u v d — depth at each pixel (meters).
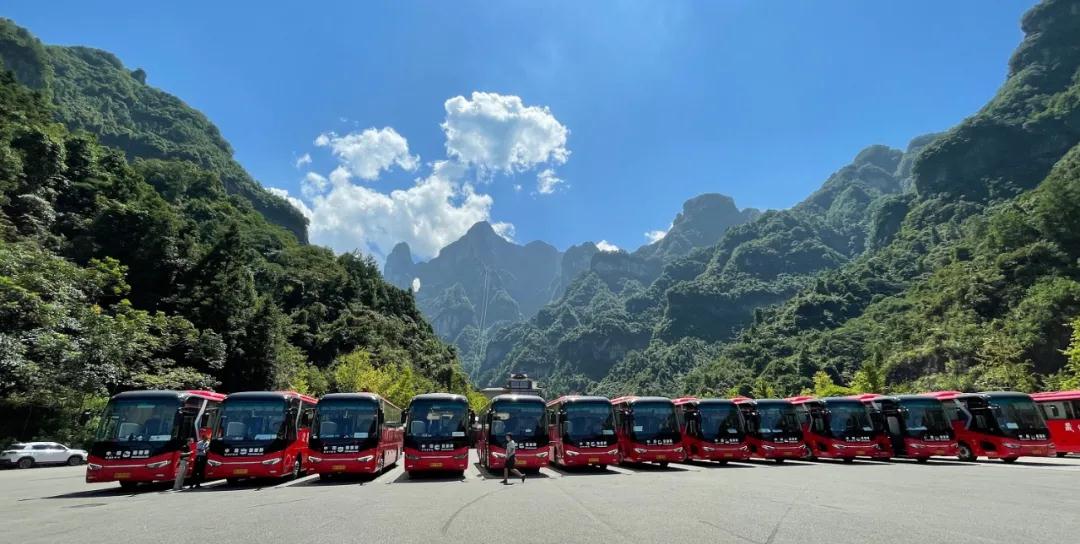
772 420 27.11
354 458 19.70
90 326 34.25
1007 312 84.12
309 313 94.62
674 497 14.07
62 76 169.38
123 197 68.88
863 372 72.00
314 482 19.95
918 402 26.91
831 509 11.69
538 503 13.39
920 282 141.75
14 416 31.62
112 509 12.99
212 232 100.56
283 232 138.12
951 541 8.38
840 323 154.50
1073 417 27.81
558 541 8.81
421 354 113.81
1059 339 67.94
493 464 21.73
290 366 63.72
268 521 10.94
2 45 129.75
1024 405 25.58
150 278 57.59
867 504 12.41
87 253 54.84
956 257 121.88
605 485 17.52
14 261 33.72
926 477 18.95
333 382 69.50
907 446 26.23
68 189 62.59
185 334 48.34
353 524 10.52
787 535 8.99
